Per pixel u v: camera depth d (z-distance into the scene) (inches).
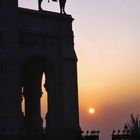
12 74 4603.8
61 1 5187.0
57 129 4741.6
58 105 4923.7
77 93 5059.1
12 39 4687.5
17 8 4803.2
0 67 4530.0
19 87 4633.4
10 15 4726.9
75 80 5068.9
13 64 4638.3
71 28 5211.6
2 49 4586.6
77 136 3858.3
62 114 4901.6
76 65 5113.2
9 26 4692.4
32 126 5118.1
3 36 4630.9
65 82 4997.5
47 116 4921.3
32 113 5251.0
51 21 5059.1
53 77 4970.5
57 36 5073.8
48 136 3750.0
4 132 3887.8
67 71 5032.0
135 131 4003.4
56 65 4992.6
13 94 4564.5
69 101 4975.4
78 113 5009.8
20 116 4557.1
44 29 4975.4
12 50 4658.0
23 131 4512.8
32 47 4847.4
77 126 4936.0
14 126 4463.6
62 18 5142.7
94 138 3875.5
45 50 4936.0
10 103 4512.8
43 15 4992.6
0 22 4640.8
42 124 5167.3
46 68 5019.7
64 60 5039.4
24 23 4849.9
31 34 4862.2
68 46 5132.9
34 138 3654.0
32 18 4921.3
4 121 4411.9
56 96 4936.0
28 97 5319.9
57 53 5036.9
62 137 3855.8
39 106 5251.0
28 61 5049.2
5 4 4719.5
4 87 4510.3
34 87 5300.2
